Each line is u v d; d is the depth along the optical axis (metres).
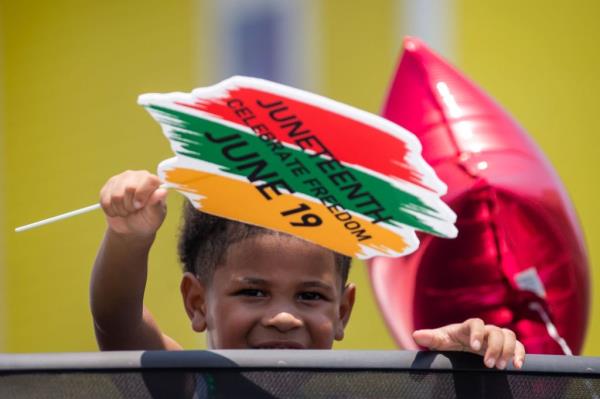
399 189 4.31
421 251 6.16
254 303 5.23
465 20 12.20
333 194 4.39
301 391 3.62
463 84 6.50
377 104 12.58
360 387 3.66
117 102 14.02
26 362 3.59
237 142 4.26
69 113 14.29
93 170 14.10
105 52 14.13
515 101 12.16
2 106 14.71
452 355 3.77
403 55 6.62
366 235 4.52
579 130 11.99
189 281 5.62
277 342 5.18
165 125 4.21
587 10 11.96
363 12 12.70
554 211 6.12
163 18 13.85
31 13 14.59
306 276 5.21
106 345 5.19
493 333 3.88
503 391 3.78
